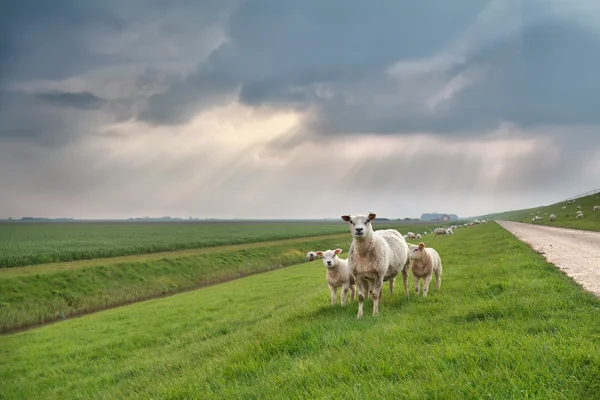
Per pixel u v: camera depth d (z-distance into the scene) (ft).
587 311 22.47
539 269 40.29
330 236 287.28
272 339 25.52
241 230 387.34
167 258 140.46
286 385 17.80
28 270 109.60
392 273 36.63
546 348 16.15
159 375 29.35
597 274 35.88
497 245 78.48
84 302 96.22
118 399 26.13
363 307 35.65
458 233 174.91
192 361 30.04
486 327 20.94
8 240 223.10
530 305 24.39
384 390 14.92
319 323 28.78
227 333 41.93
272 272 124.26
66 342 52.90
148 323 57.57
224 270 147.64
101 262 127.65
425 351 18.51
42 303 89.66
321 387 16.72
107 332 55.72
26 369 43.21
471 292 32.48
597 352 15.08
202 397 19.30
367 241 32.37
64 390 33.96
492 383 14.10
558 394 12.75
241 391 18.48
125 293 106.83
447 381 14.76
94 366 39.81
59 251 144.46
